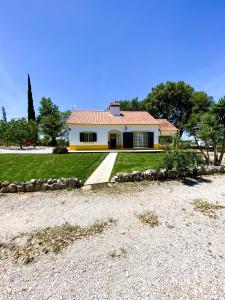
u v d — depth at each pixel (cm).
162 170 852
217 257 353
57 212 544
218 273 313
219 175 930
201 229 450
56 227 463
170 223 479
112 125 2320
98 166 1104
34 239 414
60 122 3725
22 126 2659
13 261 348
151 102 3712
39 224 478
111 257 355
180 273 314
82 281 300
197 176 902
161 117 3800
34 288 288
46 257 357
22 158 1438
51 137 3612
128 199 635
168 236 422
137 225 471
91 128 2305
